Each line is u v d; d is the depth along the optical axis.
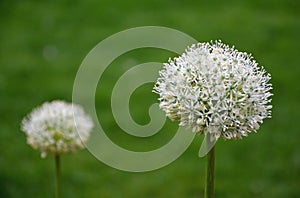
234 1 13.82
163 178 7.41
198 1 13.77
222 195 7.03
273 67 10.32
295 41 11.46
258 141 8.19
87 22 12.78
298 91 9.48
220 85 2.53
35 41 11.95
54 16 13.20
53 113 4.07
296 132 8.36
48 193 7.07
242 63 2.64
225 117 2.52
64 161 7.78
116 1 13.76
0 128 8.54
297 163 7.62
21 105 9.21
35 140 4.03
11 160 7.73
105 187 7.25
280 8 13.34
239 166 7.61
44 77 10.27
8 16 13.35
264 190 7.10
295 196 6.97
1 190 7.03
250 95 2.58
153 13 13.00
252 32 11.88
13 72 10.40
